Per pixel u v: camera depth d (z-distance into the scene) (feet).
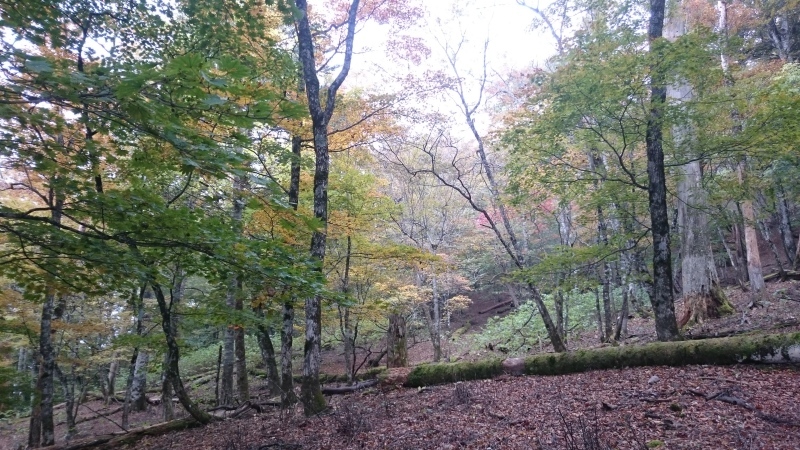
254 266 14.46
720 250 70.23
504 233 70.18
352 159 38.19
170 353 28.99
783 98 23.62
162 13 17.72
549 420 19.92
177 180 24.84
